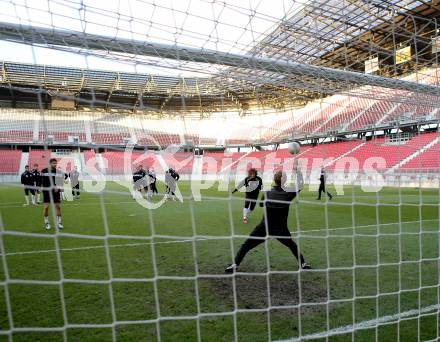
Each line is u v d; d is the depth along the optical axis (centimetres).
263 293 324
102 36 253
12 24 229
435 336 250
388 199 1135
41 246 509
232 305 297
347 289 336
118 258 445
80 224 708
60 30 241
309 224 699
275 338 243
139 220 763
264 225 369
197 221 755
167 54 273
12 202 1179
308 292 328
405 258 445
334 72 348
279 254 462
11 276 372
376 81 380
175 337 243
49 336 244
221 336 245
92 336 245
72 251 481
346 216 809
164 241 546
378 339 245
